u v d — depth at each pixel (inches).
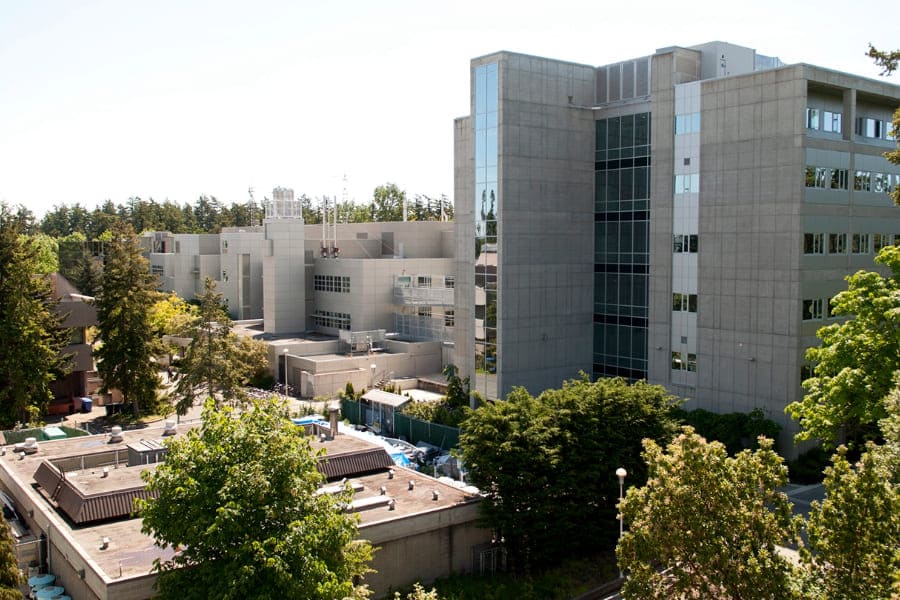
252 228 4399.6
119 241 2440.9
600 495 1391.5
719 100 1999.3
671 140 2114.9
